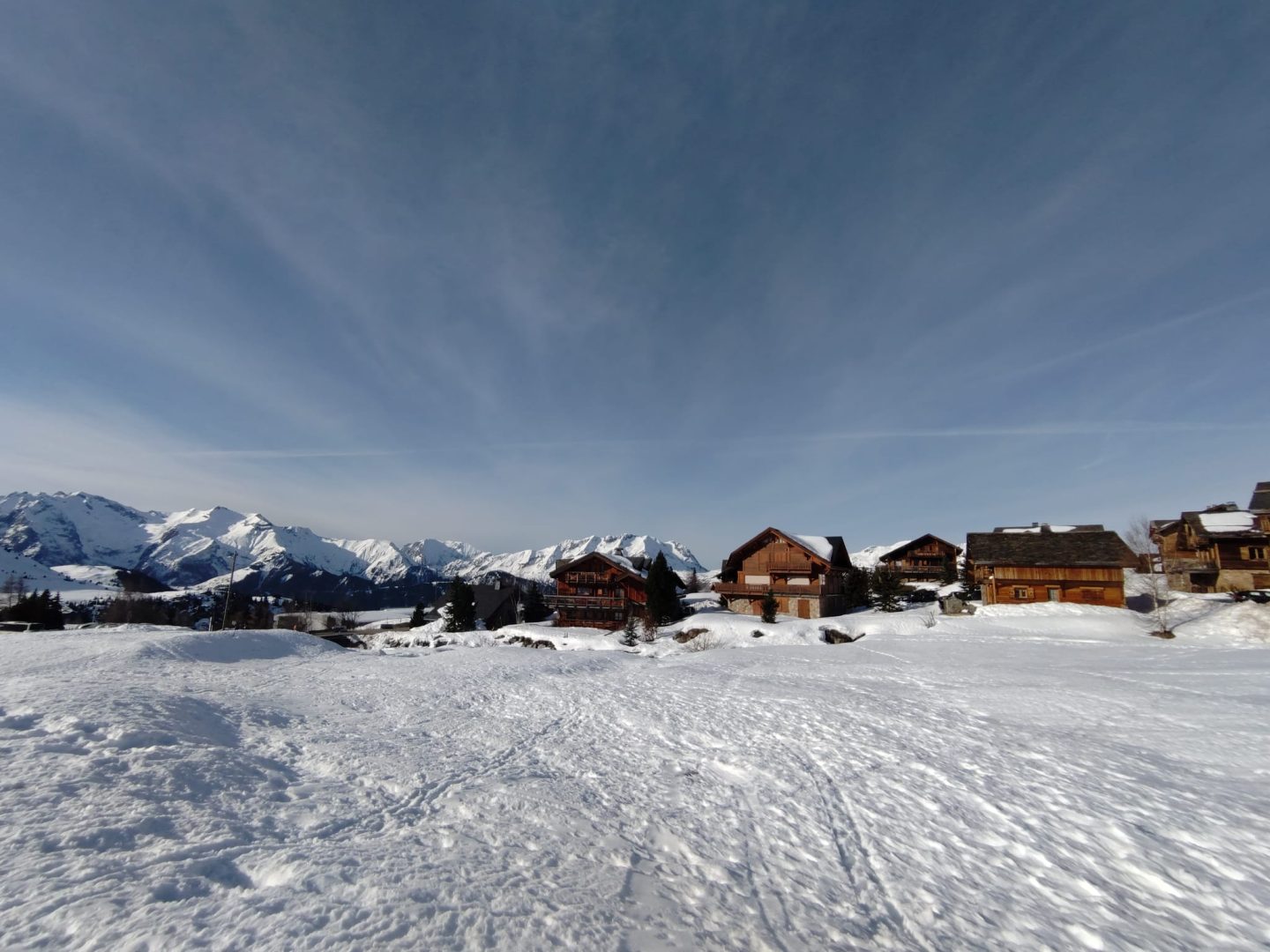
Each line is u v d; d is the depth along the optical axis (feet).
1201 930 19.06
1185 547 181.78
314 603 366.02
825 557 182.91
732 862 23.27
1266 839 25.18
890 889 21.45
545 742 41.93
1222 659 78.89
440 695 60.54
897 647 110.52
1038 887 21.74
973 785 32.27
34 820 20.66
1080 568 149.48
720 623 146.92
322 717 47.78
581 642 148.46
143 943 14.23
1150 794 30.45
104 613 250.37
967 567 176.55
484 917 16.90
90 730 31.86
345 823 24.80
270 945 14.58
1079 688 59.98
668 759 38.19
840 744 41.11
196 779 27.25
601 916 17.76
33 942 14.07
